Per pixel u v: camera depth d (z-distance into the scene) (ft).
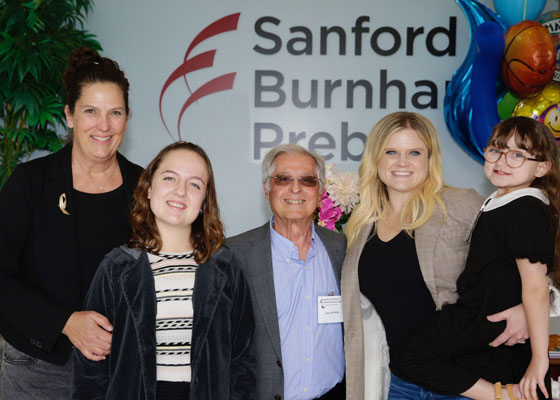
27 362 6.71
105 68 6.96
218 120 15.42
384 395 7.29
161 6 15.29
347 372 7.08
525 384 5.87
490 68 13.38
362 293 7.40
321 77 15.35
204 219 6.59
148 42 15.30
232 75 15.37
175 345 5.94
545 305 5.82
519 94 13.62
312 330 7.25
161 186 6.25
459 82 14.03
